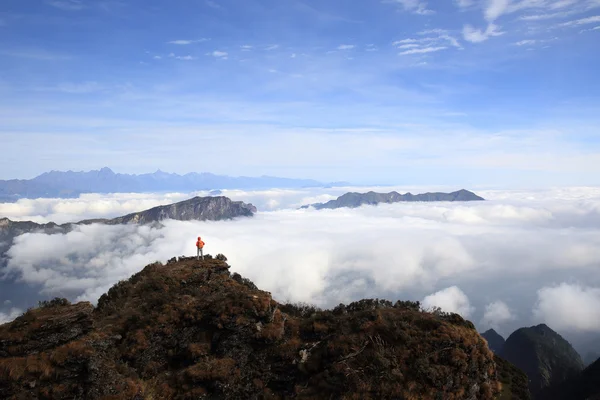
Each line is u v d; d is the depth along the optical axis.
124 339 16.88
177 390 15.05
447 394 14.70
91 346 14.79
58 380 13.51
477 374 15.84
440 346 15.85
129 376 14.97
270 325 17.09
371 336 16.14
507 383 17.97
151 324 17.42
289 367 15.87
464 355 15.67
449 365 15.41
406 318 17.31
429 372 14.79
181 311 17.91
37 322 14.72
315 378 15.11
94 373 13.95
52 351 14.04
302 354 16.17
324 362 15.70
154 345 16.84
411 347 15.73
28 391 13.01
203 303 18.20
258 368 15.91
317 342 16.75
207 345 16.77
